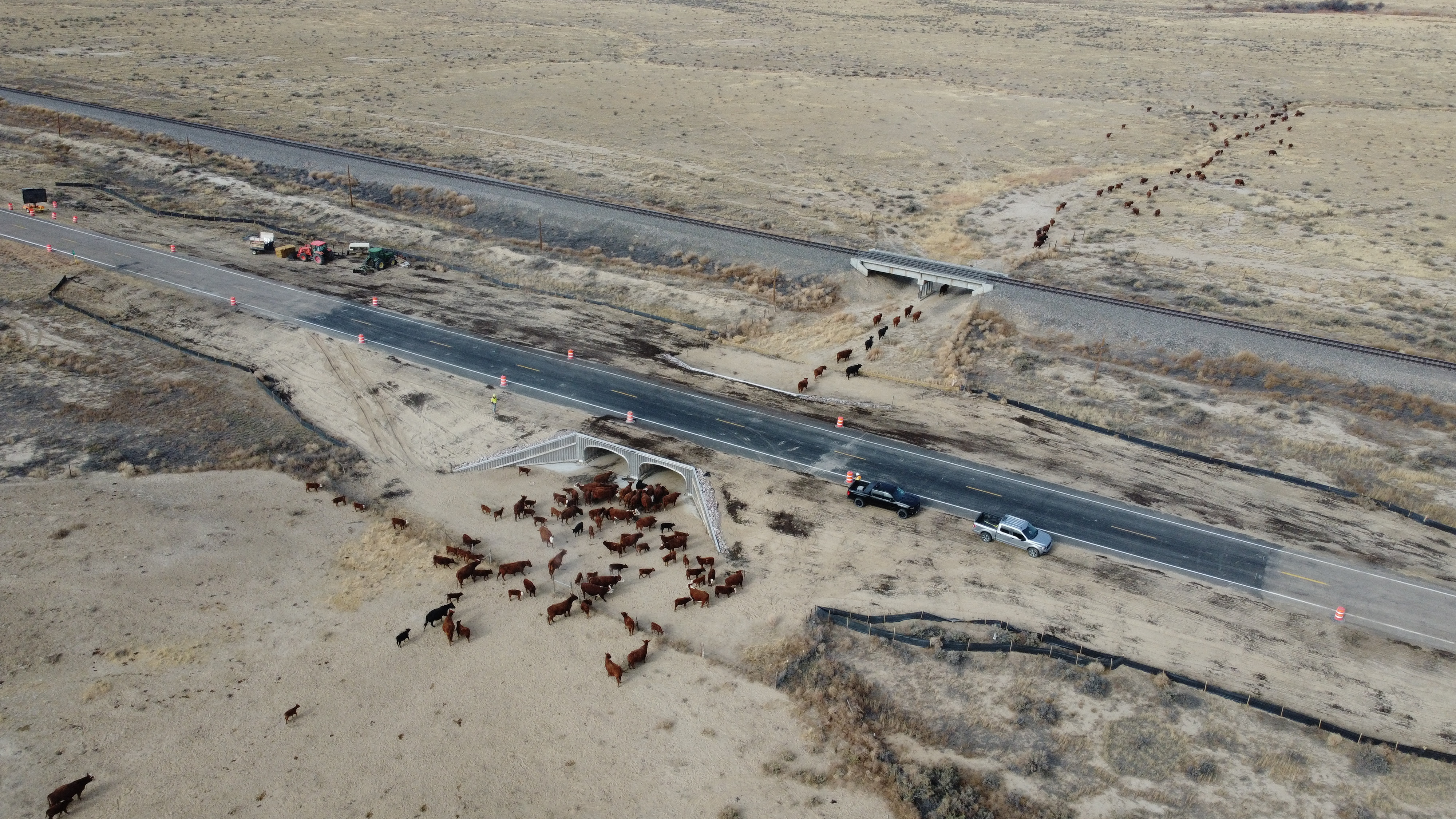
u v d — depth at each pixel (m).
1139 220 91.12
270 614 41.50
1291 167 107.75
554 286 77.94
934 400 60.94
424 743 34.97
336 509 49.56
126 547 45.06
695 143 116.44
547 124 122.69
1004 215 93.31
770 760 34.59
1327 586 43.47
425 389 60.81
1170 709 36.38
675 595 43.22
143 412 56.75
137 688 37.06
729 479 51.50
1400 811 32.16
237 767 33.72
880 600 42.22
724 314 72.88
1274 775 33.66
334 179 97.19
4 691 36.50
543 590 43.62
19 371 60.41
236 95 129.50
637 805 32.69
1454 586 43.75
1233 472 53.06
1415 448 53.69
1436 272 77.62
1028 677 37.94
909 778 33.56
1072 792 33.16
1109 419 58.09
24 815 31.64
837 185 101.44
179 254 80.00
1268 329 64.12
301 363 63.47
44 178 95.44
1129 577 43.84
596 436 55.53
